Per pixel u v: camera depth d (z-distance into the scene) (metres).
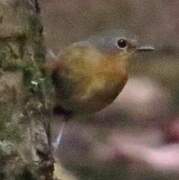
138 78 17.52
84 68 8.24
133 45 8.98
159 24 19.61
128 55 8.88
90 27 19.08
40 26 7.39
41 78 7.19
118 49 8.68
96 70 8.34
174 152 14.38
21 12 7.07
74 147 14.59
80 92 8.29
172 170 14.12
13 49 6.93
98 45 8.52
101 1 19.44
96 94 8.39
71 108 8.40
